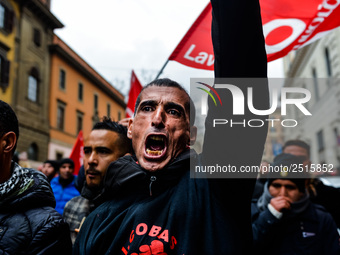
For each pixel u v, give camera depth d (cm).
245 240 96
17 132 135
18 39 1736
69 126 2205
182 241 94
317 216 199
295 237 191
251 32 93
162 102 110
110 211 110
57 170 498
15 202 123
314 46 1426
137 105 119
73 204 203
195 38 258
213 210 98
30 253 118
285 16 236
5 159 129
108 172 117
